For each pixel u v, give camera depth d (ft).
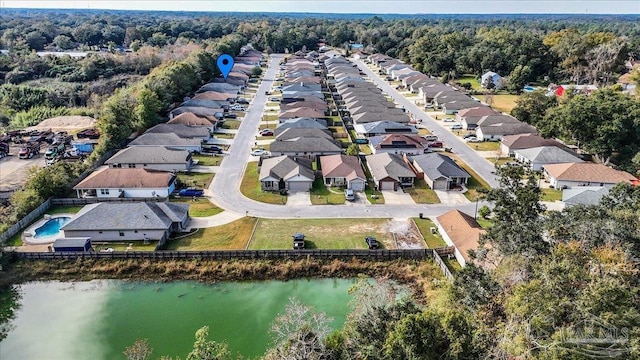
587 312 92.48
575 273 101.65
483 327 102.73
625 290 97.45
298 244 187.62
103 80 549.13
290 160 257.75
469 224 192.13
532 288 99.96
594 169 246.47
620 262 110.83
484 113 369.50
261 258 182.70
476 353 97.09
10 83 503.20
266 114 409.28
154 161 267.80
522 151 287.89
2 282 170.91
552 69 563.89
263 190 243.40
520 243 124.98
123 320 154.30
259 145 321.52
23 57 583.99
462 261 175.52
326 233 201.05
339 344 112.88
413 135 317.83
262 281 175.83
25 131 356.18
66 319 154.51
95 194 232.94
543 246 123.03
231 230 202.90
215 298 165.99
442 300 125.29
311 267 180.24
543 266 107.86
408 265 180.55
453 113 413.80
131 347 139.13
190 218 212.84
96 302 163.22
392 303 123.03
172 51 653.30
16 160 294.46
